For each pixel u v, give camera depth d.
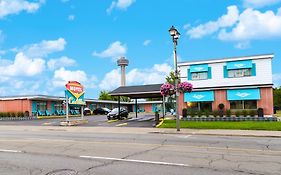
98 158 10.91
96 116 52.75
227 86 37.66
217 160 10.41
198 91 38.84
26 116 48.16
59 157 11.21
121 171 8.76
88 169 9.06
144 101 85.50
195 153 12.02
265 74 36.50
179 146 14.24
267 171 8.66
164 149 13.18
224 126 25.17
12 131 24.91
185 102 39.44
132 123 32.81
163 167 9.27
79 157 11.15
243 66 37.16
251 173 8.42
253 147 13.91
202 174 8.32
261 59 36.78
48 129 27.17
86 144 15.05
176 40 24.66
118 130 25.06
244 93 36.75
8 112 49.50
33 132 23.58
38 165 9.77
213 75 38.53
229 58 37.88
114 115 39.69
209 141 16.45
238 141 16.50
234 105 37.41
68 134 21.44
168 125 27.25
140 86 39.88
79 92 35.53
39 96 50.88
